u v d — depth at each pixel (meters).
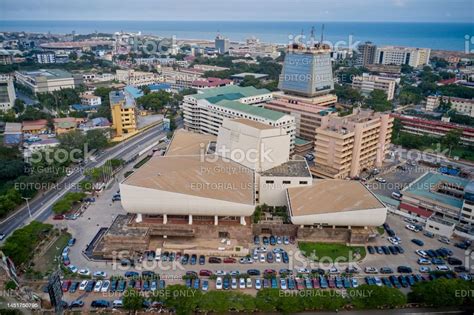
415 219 150.12
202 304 95.31
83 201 159.25
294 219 131.62
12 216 146.50
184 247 128.12
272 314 100.56
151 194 128.25
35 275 111.38
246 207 128.88
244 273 116.75
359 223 132.38
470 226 139.12
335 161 178.38
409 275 116.69
